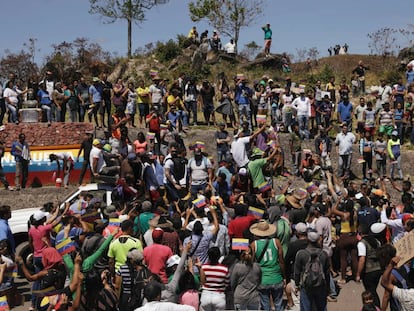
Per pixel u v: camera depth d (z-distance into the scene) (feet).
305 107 67.10
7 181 55.01
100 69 111.45
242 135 48.24
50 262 28.30
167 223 31.19
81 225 32.27
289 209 35.60
